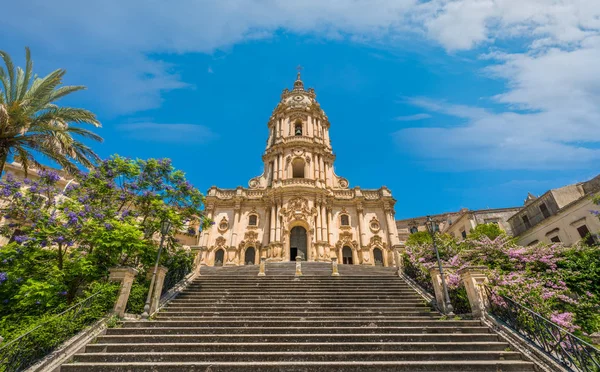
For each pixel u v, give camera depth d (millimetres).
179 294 14750
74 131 17531
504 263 17672
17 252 12297
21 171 22578
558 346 7930
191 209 18359
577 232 23141
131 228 13586
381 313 12188
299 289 15609
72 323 8961
